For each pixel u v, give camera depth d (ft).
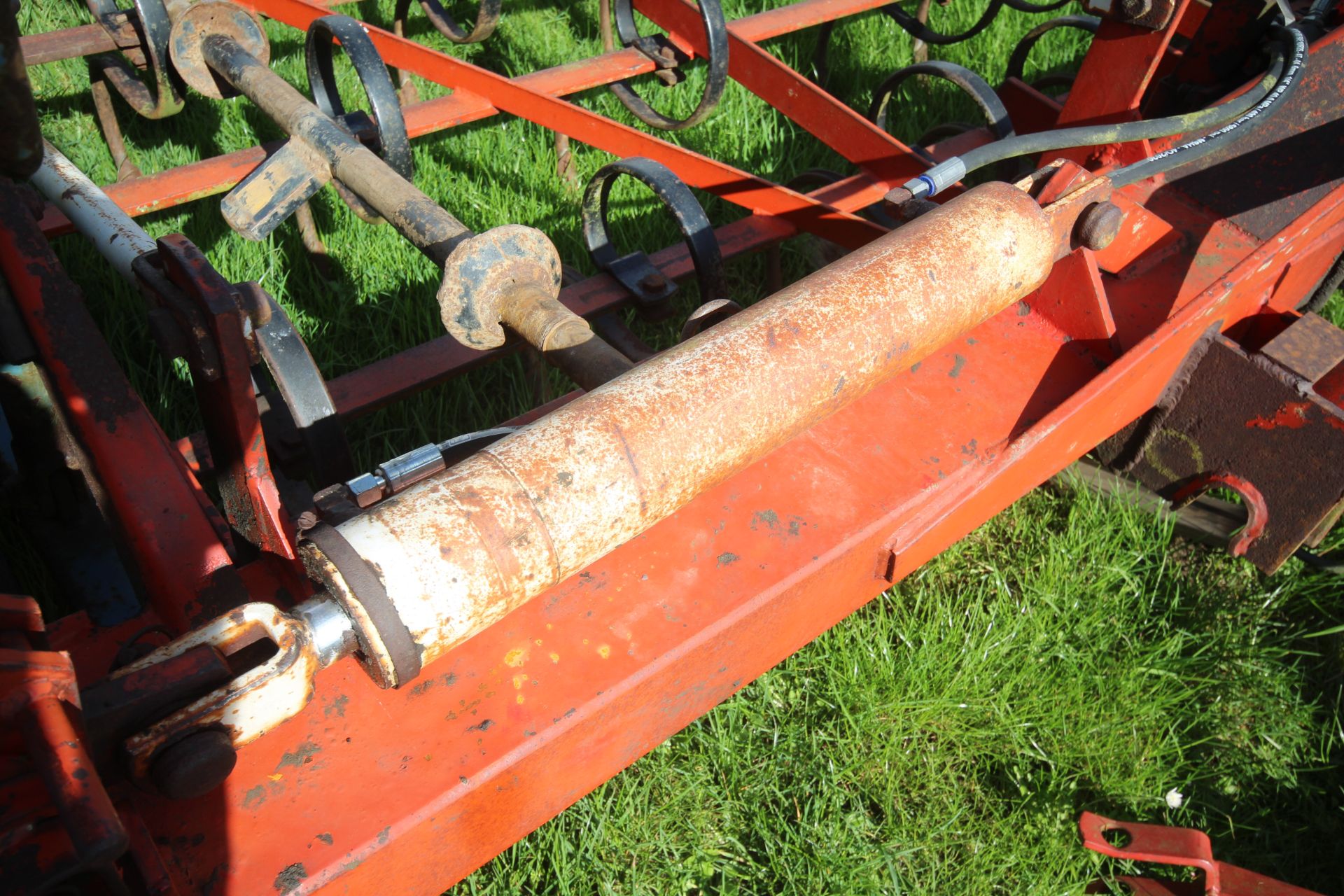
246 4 11.74
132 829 3.98
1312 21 9.07
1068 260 6.91
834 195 10.32
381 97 8.98
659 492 4.63
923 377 6.85
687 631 5.23
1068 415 6.43
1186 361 8.00
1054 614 8.72
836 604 6.18
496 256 6.55
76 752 3.25
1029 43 13.12
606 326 9.41
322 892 4.21
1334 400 8.03
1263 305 8.40
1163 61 11.15
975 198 6.08
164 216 12.24
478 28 13.75
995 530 9.53
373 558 3.96
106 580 6.49
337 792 4.45
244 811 4.34
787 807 7.59
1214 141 7.27
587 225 9.50
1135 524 9.29
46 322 5.61
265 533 5.63
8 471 6.71
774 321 5.16
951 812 7.57
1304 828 7.54
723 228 10.36
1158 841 6.64
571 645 5.15
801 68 16.22
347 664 4.94
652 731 5.55
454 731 4.73
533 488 4.32
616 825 7.27
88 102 14.17
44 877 3.22
